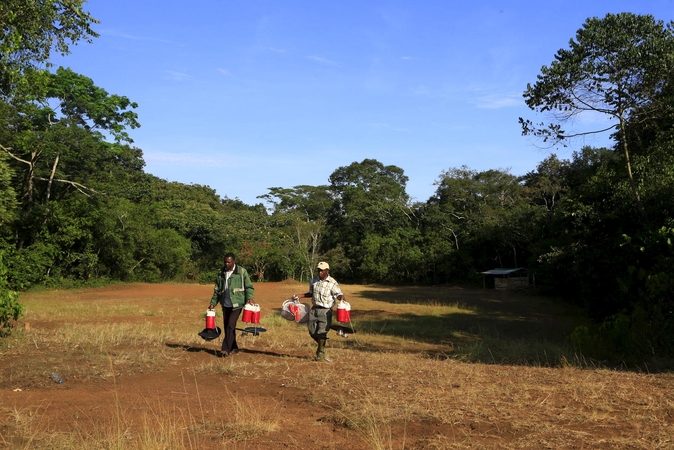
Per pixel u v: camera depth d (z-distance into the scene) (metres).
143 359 7.71
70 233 32.62
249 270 51.78
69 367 7.11
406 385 6.18
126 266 38.97
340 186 73.19
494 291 38.06
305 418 5.05
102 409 5.28
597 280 16.47
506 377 6.79
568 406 5.23
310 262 52.94
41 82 14.06
